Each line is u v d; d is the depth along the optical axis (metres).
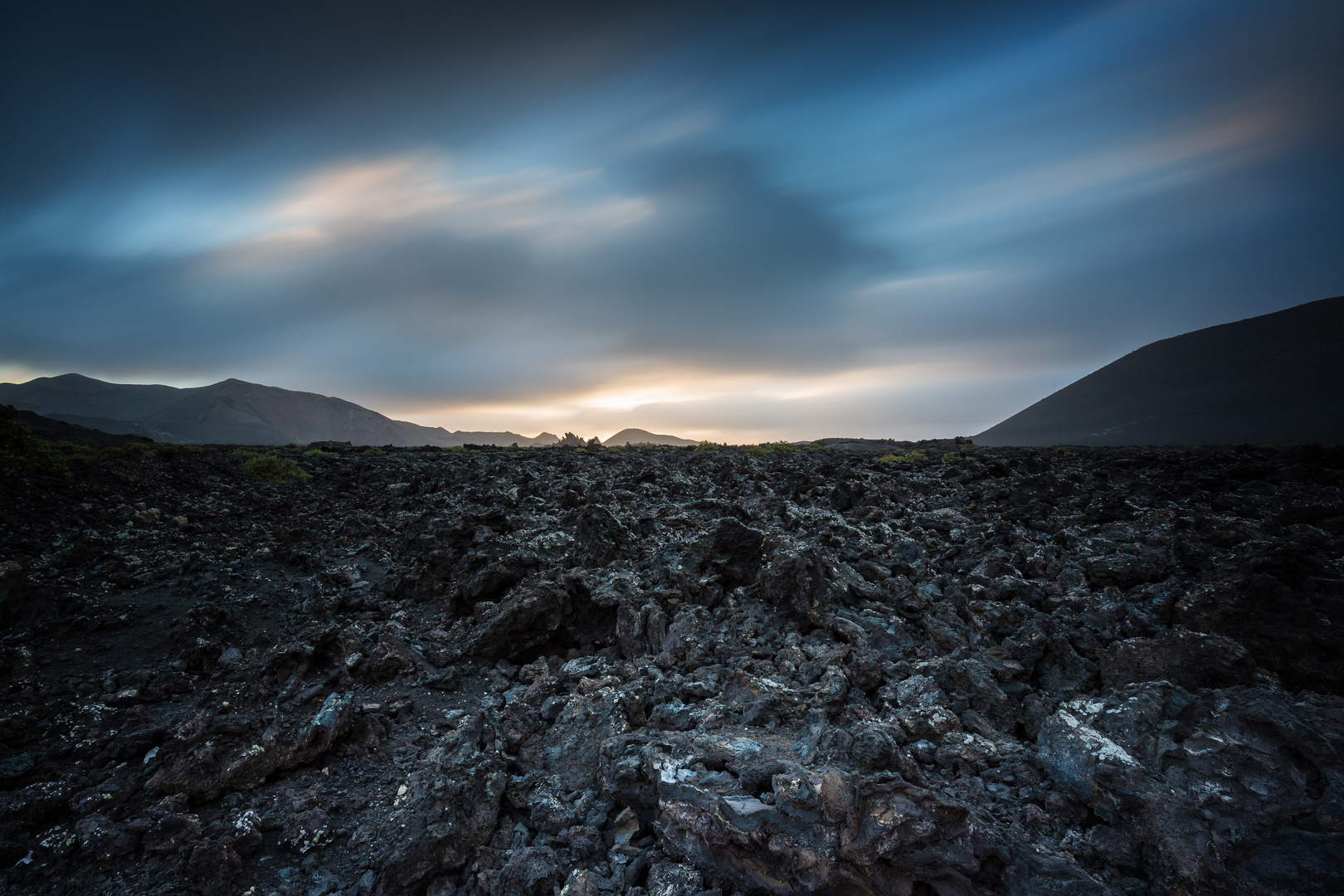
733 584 4.64
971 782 2.40
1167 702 2.47
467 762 2.51
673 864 2.10
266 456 11.06
